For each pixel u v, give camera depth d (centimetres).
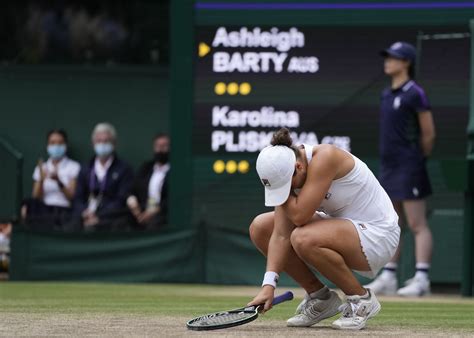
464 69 4091
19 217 4544
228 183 4222
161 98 5166
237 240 4169
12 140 5141
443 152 4091
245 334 2011
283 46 4197
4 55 5597
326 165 2105
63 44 5612
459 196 4072
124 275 4259
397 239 2219
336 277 2152
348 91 4166
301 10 4188
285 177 2084
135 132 5169
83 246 4291
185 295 3466
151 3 5609
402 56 3697
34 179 4894
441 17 4122
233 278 4162
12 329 2134
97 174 4519
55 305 2916
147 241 4247
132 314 2588
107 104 5162
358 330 2161
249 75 4209
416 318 2594
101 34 5609
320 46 4181
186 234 4216
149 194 4519
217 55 4225
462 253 3850
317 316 2241
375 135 4147
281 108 4194
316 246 2122
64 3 5725
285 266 2220
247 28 4212
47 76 5159
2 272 4347
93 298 3256
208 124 4225
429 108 3694
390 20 4147
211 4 4225
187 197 4241
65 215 4522
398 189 3700
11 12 5638
